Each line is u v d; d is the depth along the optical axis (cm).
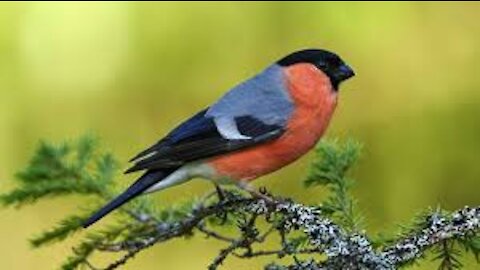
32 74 1093
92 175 736
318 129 779
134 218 718
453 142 1076
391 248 620
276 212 651
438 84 1103
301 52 790
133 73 1099
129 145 1098
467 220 619
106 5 1104
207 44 1110
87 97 1098
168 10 1108
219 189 753
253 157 750
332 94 783
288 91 771
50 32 1095
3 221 1078
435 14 1113
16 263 1077
